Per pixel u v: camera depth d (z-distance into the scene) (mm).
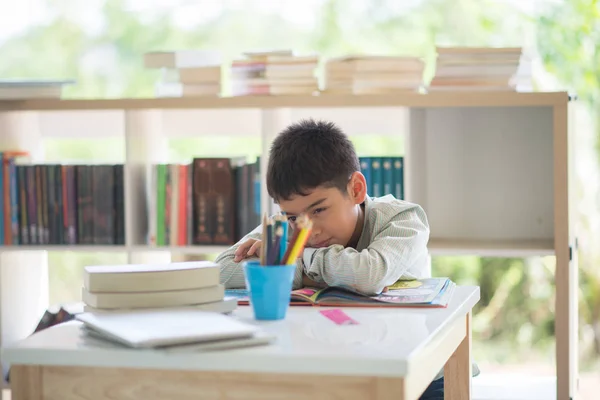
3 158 3182
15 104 3043
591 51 4602
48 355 1254
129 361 1223
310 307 1591
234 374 1238
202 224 3109
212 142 5668
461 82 2857
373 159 3094
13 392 1307
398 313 1507
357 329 1358
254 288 1446
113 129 3430
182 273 1477
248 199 3098
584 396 3732
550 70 4676
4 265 3234
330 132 1951
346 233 1953
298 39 5691
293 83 2949
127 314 1390
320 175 1872
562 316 2775
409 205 2045
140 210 3182
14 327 3297
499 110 3162
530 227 3172
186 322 1313
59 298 5516
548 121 3137
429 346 1309
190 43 5828
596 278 4516
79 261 5539
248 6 5766
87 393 1293
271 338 1252
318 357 1169
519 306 5070
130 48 5898
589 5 4609
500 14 5211
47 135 3455
